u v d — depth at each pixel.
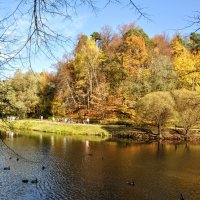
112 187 28.03
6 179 29.92
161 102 63.59
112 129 71.50
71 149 47.59
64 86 87.44
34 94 88.50
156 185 28.89
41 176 31.25
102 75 90.44
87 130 71.56
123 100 82.69
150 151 47.59
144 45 91.69
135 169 35.00
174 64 64.81
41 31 6.11
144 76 81.81
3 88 9.51
